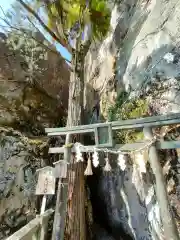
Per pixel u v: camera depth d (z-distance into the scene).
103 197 5.43
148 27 4.69
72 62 6.35
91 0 6.03
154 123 3.20
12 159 5.19
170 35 3.84
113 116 4.93
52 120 6.87
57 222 3.28
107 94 5.90
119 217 4.59
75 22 6.12
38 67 7.45
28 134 6.04
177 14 3.85
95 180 5.97
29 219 4.75
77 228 3.83
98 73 7.21
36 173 5.30
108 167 3.28
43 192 3.30
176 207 2.96
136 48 4.89
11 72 6.72
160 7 4.57
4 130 5.50
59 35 6.35
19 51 7.20
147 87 4.05
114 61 6.13
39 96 7.00
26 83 6.91
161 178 2.82
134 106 4.30
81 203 4.18
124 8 6.84
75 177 4.30
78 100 5.61
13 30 6.80
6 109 6.05
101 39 7.00
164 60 3.79
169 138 3.41
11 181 4.93
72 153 3.87
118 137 4.41
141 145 3.20
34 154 5.53
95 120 6.35
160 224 3.11
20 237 2.45
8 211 4.62
